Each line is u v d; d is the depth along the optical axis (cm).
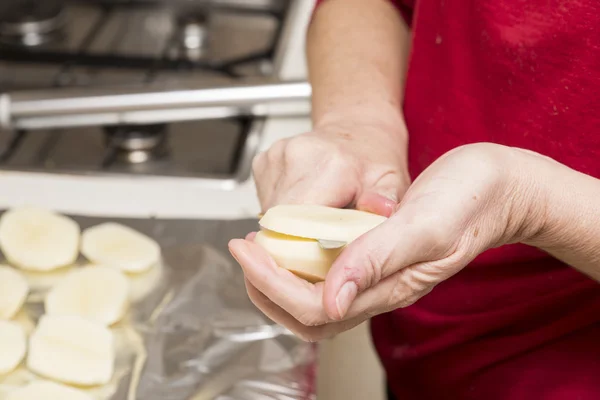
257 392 81
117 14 133
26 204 98
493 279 77
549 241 66
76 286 89
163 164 107
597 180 66
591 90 68
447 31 74
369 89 80
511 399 77
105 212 98
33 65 120
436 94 77
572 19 67
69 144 109
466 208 61
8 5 130
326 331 65
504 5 70
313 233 63
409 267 62
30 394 80
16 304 87
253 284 63
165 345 85
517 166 63
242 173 104
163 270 92
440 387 83
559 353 75
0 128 105
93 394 81
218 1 135
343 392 106
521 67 70
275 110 112
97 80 119
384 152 74
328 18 86
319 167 71
